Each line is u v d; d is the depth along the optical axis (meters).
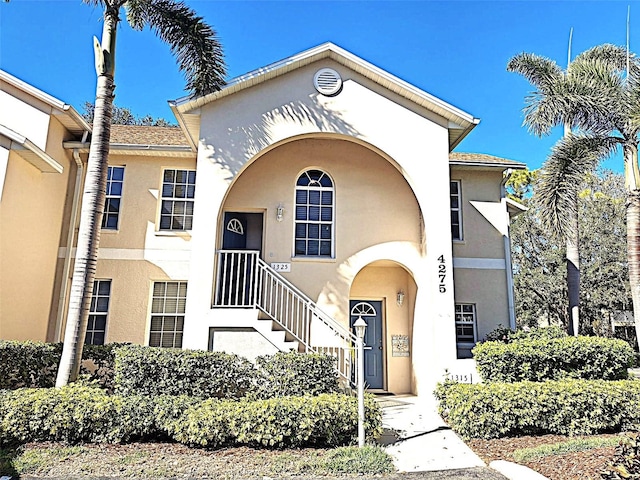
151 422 7.48
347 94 12.00
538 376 9.68
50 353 10.12
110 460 6.53
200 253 10.65
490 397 8.13
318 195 13.59
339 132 11.71
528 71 15.66
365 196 13.52
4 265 10.77
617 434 8.09
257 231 13.51
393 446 7.68
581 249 26.88
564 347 9.80
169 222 13.93
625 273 25.77
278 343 10.26
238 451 7.07
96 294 13.33
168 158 14.23
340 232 13.27
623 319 27.59
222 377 8.94
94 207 9.00
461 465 6.77
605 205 27.56
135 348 9.34
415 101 12.05
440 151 11.88
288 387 8.91
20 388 8.75
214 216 10.88
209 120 11.41
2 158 10.74
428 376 11.63
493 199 15.16
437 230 11.51
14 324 11.17
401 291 14.21
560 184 11.22
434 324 11.09
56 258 13.11
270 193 13.27
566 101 11.63
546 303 27.61
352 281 13.04
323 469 6.37
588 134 11.70
